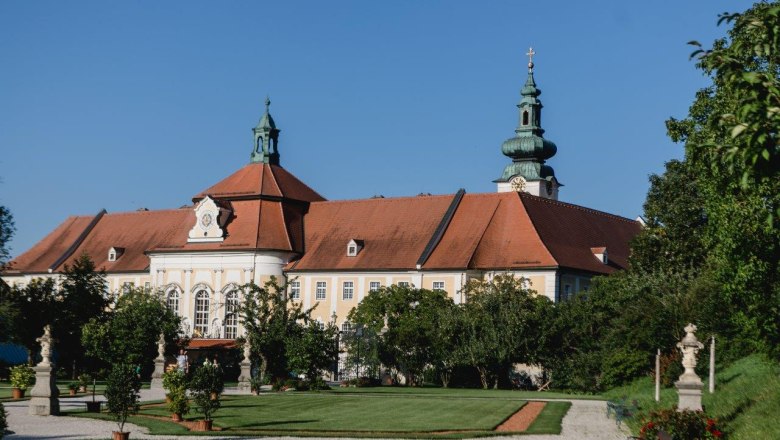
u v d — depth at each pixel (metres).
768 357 41.91
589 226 110.00
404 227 106.25
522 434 38.31
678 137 55.84
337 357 81.75
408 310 85.31
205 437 37.47
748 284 39.69
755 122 16.02
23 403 54.62
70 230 132.75
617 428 40.78
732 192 39.09
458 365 82.06
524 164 125.81
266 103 119.50
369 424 41.97
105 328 79.69
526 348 79.88
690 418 31.67
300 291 107.75
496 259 97.69
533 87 127.62
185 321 111.06
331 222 111.81
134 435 37.94
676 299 63.34
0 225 74.25
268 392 68.50
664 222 84.06
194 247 111.56
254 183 113.44
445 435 37.84
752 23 17.92
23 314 79.69
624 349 66.75
